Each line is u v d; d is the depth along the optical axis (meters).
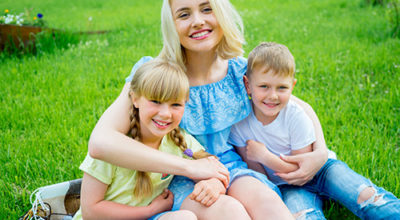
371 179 2.50
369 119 3.31
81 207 1.94
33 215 2.12
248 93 2.27
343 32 6.26
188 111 2.17
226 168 1.99
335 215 2.24
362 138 2.99
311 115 2.33
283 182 2.27
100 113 3.62
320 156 2.13
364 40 5.68
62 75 4.59
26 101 3.85
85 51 5.71
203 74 2.21
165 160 1.85
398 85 3.89
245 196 1.89
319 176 2.20
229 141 2.38
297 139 2.20
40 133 3.26
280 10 8.89
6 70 4.84
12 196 2.44
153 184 2.03
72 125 3.39
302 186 2.28
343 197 2.04
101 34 6.93
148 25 7.52
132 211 1.89
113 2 11.40
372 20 6.80
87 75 4.66
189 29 2.04
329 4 9.06
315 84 4.18
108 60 5.15
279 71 2.06
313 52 5.20
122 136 1.86
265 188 1.89
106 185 1.90
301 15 7.96
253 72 2.15
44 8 10.02
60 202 2.23
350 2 8.88
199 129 2.18
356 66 4.50
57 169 2.75
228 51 2.24
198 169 1.90
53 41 5.74
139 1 11.53
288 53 2.12
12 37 5.53
